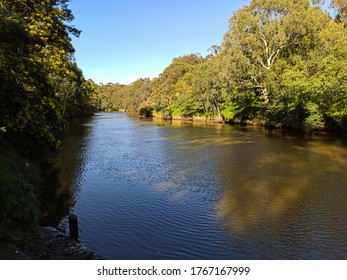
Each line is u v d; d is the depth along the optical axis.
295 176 17.19
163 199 13.83
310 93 34.81
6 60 12.62
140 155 25.03
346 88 31.83
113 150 27.77
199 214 12.01
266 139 31.78
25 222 9.56
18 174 12.48
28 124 15.45
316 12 41.84
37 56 16.75
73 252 8.38
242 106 54.94
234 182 16.31
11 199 9.54
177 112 78.75
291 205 12.82
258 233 10.30
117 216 11.89
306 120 34.75
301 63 38.12
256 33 45.16
